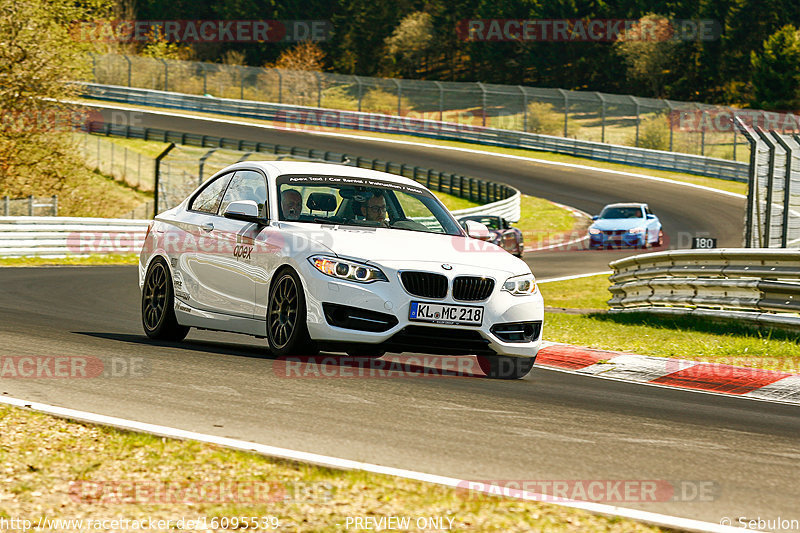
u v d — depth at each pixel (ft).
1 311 140.46
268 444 62.75
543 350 128.57
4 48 358.64
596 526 48.08
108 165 548.31
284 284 97.40
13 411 68.18
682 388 106.11
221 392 79.15
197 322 110.42
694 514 52.16
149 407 72.49
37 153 377.50
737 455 67.77
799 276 141.18
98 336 115.14
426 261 94.27
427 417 73.97
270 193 104.37
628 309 191.93
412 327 92.32
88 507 48.44
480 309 94.38
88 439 61.62
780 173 181.78
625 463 63.05
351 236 97.14
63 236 284.61
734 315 151.64
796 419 87.25
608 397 93.35
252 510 48.44
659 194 560.20
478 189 520.01
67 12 385.91
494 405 81.46
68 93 378.94
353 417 72.23
